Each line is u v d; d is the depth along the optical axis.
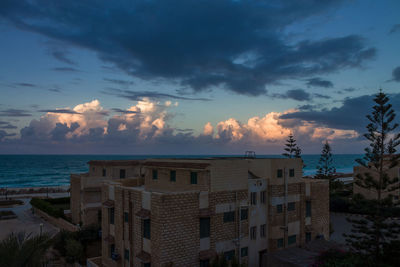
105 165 45.09
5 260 11.52
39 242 12.77
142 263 23.28
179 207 22.73
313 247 28.33
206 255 23.80
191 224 23.41
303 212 32.22
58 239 34.34
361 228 28.53
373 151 28.81
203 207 24.27
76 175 47.72
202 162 26.00
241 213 27.25
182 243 22.80
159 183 29.19
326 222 34.97
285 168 30.58
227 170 26.19
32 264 12.05
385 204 27.67
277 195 29.77
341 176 110.88
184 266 22.83
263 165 30.44
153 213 22.48
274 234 29.50
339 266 23.77
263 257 27.38
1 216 56.88
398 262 25.77
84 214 40.56
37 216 59.00
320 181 34.53
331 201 55.41
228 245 25.89
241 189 27.16
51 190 102.00
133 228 25.23
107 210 29.69
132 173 44.59
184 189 26.42
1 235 43.34
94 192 41.59
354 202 29.61
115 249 27.75
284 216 30.27
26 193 97.25
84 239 35.47
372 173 52.06
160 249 21.56
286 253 26.69
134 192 25.14
